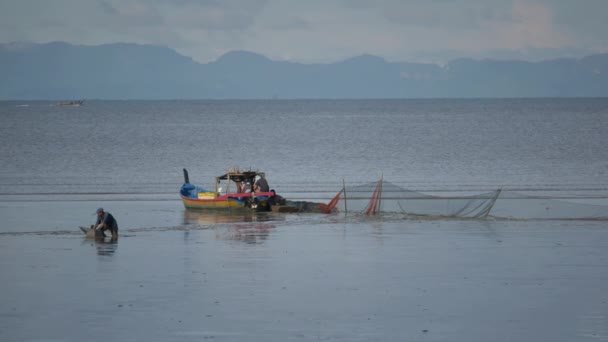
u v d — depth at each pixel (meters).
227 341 47.44
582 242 83.44
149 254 76.56
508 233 90.25
